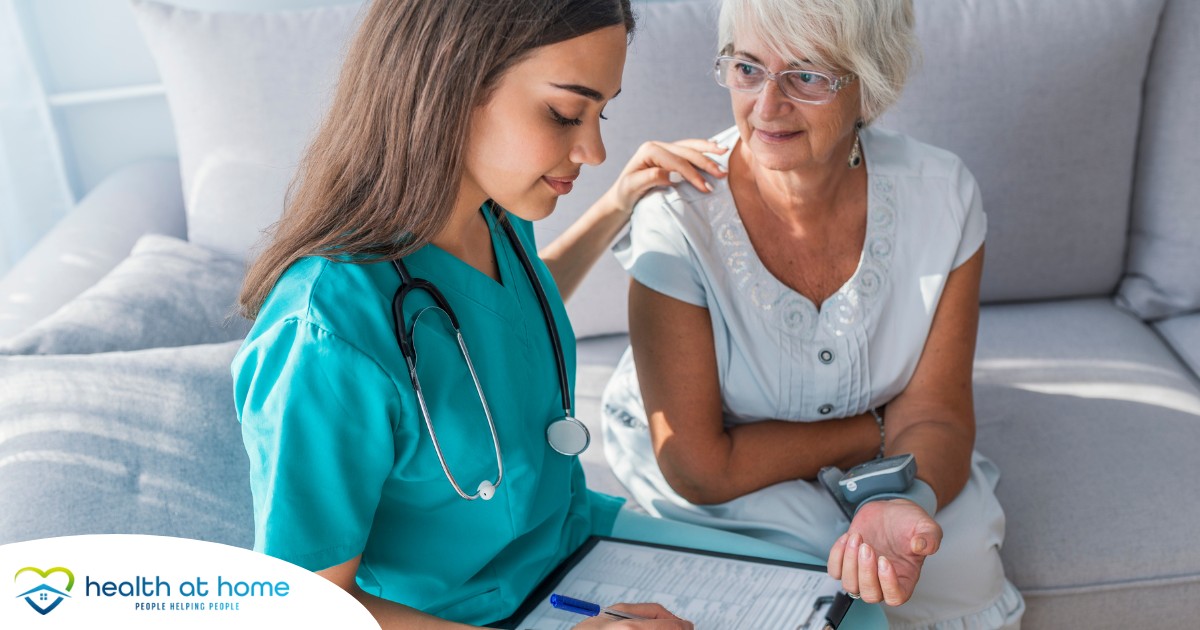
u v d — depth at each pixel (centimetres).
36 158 226
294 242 98
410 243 99
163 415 143
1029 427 170
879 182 140
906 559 114
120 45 226
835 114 127
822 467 143
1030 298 208
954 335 143
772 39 124
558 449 114
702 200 141
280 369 94
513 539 111
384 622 100
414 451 100
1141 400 176
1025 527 150
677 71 187
